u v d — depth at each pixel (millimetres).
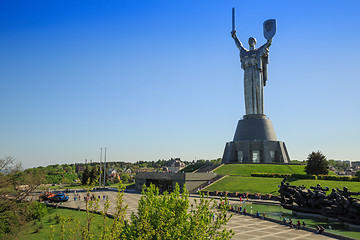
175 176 81312
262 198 62719
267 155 104812
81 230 15477
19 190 39406
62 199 62875
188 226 17141
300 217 43844
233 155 109875
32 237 34281
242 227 36188
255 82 111375
